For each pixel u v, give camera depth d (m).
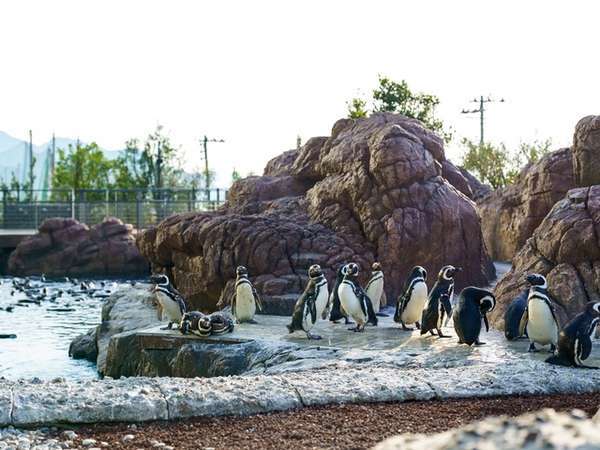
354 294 16.89
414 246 23.33
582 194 17.72
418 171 24.05
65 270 46.22
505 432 2.86
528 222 29.75
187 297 24.56
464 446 2.82
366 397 10.02
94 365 19.81
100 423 9.17
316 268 16.53
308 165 28.36
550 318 13.65
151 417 9.25
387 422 9.05
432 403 10.02
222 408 9.46
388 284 22.98
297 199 27.02
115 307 23.97
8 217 56.81
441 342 15.51
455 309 15.11
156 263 26.78
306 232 23.69
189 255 24.91
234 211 27.77
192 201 54.81
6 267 49.44
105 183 76.88
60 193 72.88
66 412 9.16
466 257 24.59
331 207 24.78
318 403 9.85
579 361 12.02
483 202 35.91
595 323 12.12
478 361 13.23
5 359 20.53
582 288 16.59
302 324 16.28
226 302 22.58
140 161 76.00
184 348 16.61
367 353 14.27
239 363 15.63
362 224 24.02
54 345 22.73
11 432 8.87
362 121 27.48
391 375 10.99
